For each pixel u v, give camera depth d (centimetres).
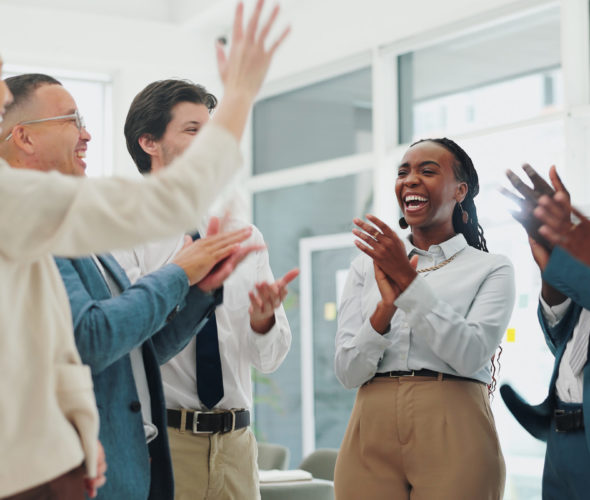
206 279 174
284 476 323
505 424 505
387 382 222
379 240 216
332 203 652
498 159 518
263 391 689
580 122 473
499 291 228
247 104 125
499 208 511
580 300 183
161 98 231
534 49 503
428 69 575
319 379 655
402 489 217
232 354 227
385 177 600
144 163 237
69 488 124
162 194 116
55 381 128
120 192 115
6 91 130
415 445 214
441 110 564
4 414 118
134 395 165
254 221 714
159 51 685
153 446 173
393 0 577
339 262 645
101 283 165
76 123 183
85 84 689
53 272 132
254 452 230
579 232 148
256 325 222
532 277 487
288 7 663
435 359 218
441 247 238
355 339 224
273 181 689
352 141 634
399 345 222
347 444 228
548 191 176
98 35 664
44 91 181
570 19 472
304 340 666
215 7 654
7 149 179
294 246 681
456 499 206
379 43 593
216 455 218
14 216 112
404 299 214
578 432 198
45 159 179
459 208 247
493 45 528
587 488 194
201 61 700
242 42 127
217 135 121
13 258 118
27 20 644
